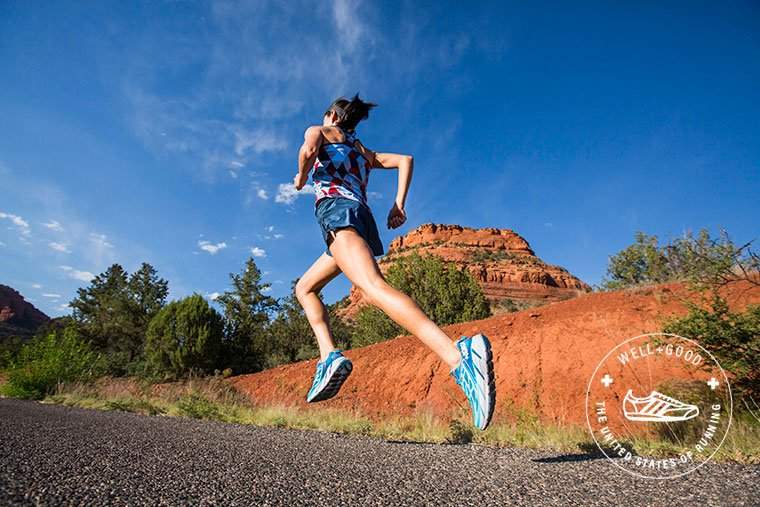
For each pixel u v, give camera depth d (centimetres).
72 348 1175
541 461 243
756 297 632
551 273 9438
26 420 326
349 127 224
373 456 243
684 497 155
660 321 697
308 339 2531
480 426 164
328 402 1018
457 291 1741
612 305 905
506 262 9762
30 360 1106
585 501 147
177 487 134
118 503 113
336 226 190
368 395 1010
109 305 3725
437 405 873
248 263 3281
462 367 167
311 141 195
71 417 405
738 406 459
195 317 1927
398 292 178
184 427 390
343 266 187
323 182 201
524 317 1026
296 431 461
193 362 1880
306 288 232
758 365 486
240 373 2045
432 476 183
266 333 2525
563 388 739
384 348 1213
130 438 252
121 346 3528
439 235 11600
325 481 160
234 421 668
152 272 3881
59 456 167
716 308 561
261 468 179
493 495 152
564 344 850
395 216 223
